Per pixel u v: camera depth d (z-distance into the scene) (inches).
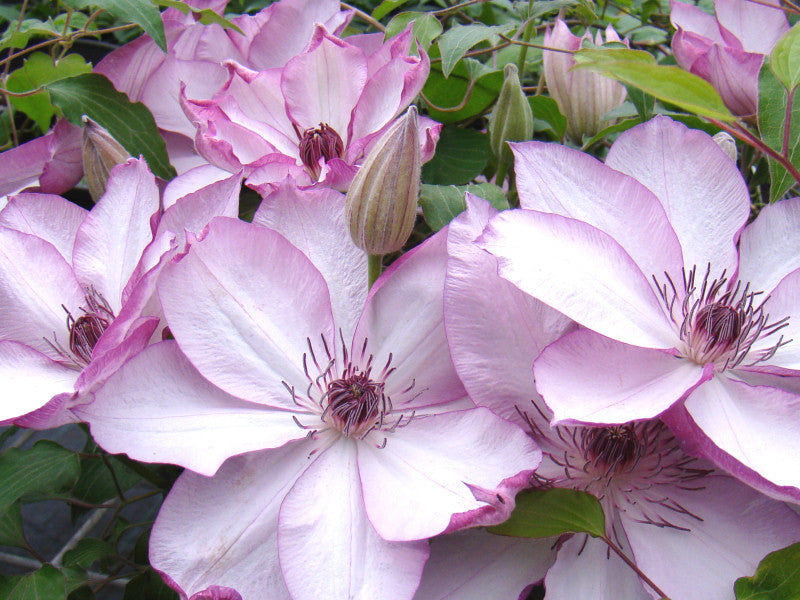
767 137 16.7
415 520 14.1
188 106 17.7
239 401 15.3
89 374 14.5
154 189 17.2
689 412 14.2
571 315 14.3
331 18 20.4
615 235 15.6
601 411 14.0
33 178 20.1
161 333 15.8
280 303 15.6
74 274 17.0
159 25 18.8
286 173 17.4
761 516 14.9
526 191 15.6
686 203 16.2
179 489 14.6
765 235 16.3
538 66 24.0
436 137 17.2
